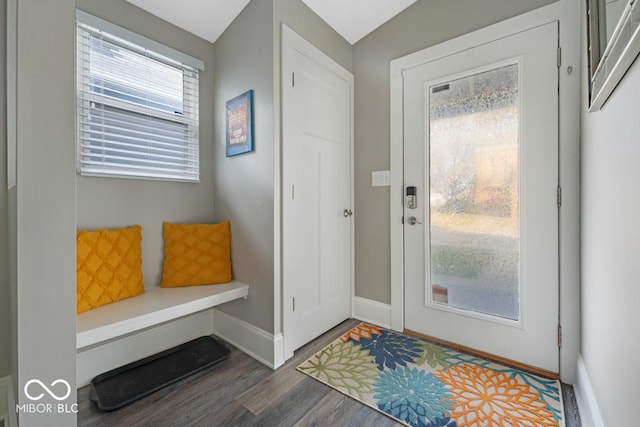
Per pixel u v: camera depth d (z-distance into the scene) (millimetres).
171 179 1980
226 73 2098
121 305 1600
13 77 985
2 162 1264
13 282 1035
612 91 956
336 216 2289
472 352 1891
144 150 1882
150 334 1856
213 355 1854
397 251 2203
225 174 2121
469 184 1901
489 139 1824
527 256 1701
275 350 1761
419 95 2094
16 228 891
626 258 851
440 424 1288
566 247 1572
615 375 947
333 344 2016
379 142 2309
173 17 1937
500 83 1779
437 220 2035
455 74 1942
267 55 1784
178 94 2039
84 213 1641
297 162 1922
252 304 1903
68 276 948
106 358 1666
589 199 1312
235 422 1321
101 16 1663
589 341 1314
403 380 1607
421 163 2092
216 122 2197
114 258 1650
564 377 1580
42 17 894
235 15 1988
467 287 1922
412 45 2125
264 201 1822
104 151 1719
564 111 1572
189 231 1980
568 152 1561
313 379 1628
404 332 2186
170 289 1857
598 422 1108
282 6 1809
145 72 1879
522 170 1706
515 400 1438
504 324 1784
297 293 1937
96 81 1679
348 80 2393
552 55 1613
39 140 893
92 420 1328
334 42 2246
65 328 946
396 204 2199
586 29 1284
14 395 1095
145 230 1896
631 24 703
